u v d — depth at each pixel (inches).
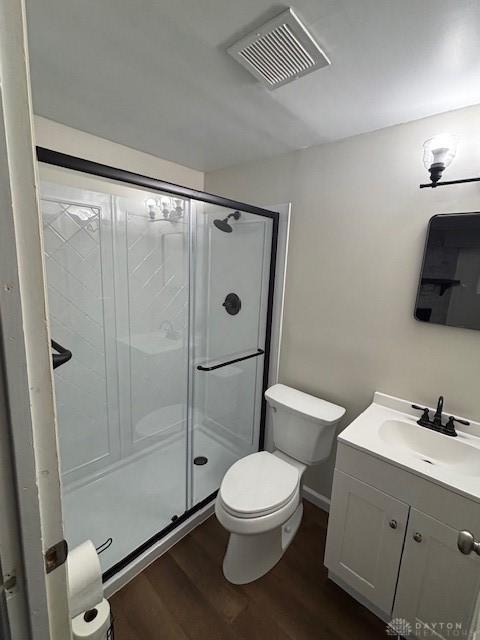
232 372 87.0
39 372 14.5
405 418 57.4
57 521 16.6
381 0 30.3
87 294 74.4
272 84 44.9
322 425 62.6
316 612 52.0
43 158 42.5
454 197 50.8
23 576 15.1
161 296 88.0
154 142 70.6
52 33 36.6
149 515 67.9
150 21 34.5
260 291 79.1
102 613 32.4
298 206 71.1
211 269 84.0
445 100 47.4
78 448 76.9
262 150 71.8
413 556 45.4
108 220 74.4
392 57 38.3
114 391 82.3
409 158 54.7
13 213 12.7
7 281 12.8
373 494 48.6
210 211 74.5
